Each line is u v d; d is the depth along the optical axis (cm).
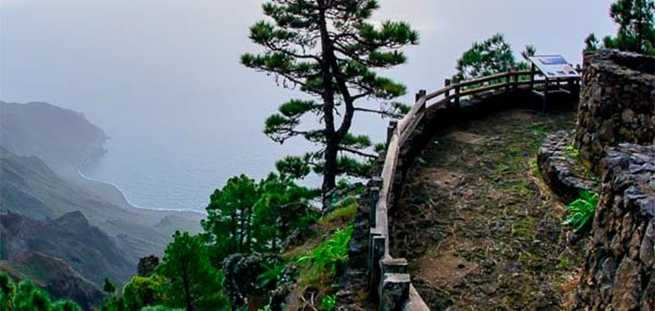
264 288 1197
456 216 930
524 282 773
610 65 1030
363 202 874
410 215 932
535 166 1098
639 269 526
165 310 1258
